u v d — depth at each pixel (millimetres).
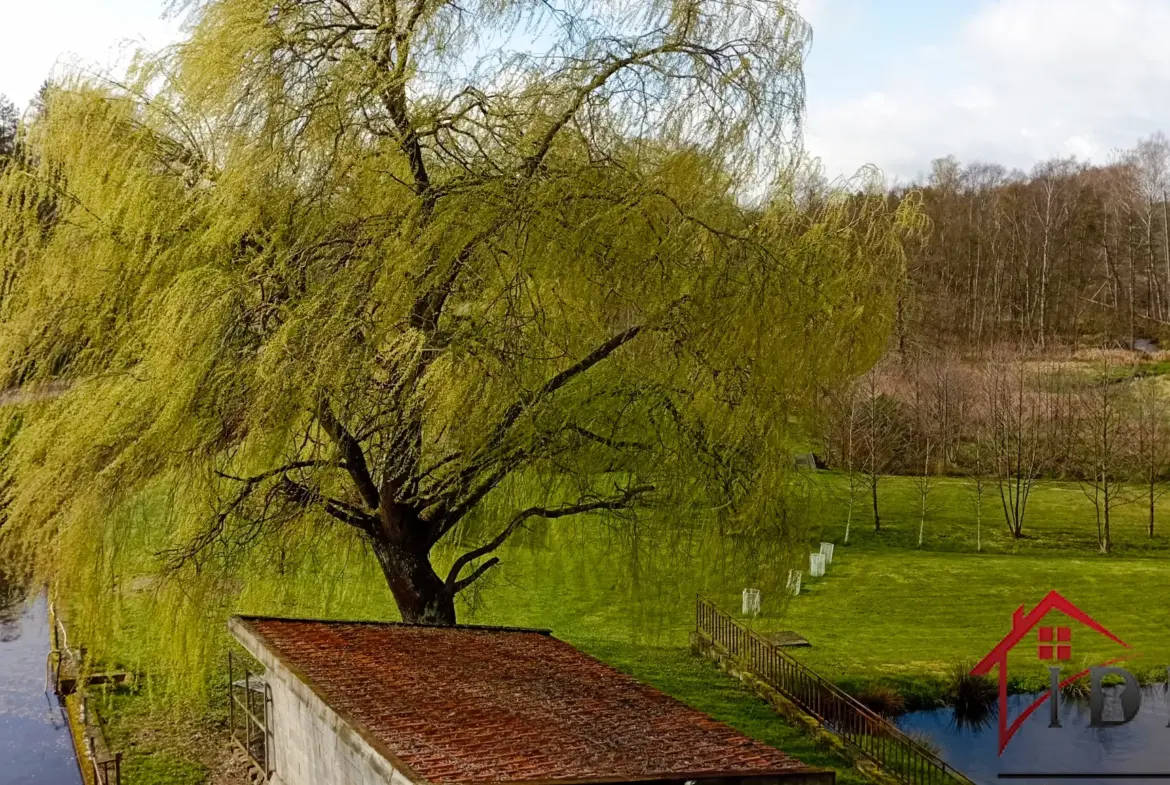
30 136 13055
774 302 12953
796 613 21906
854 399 31266
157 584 12547
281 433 11656
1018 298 61750
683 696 16000
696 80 13219
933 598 23312
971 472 38469
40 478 11758
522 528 15219
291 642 10500
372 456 13078
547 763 6938
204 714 14852
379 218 11945
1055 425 38125
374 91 11828
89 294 12141
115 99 12672
